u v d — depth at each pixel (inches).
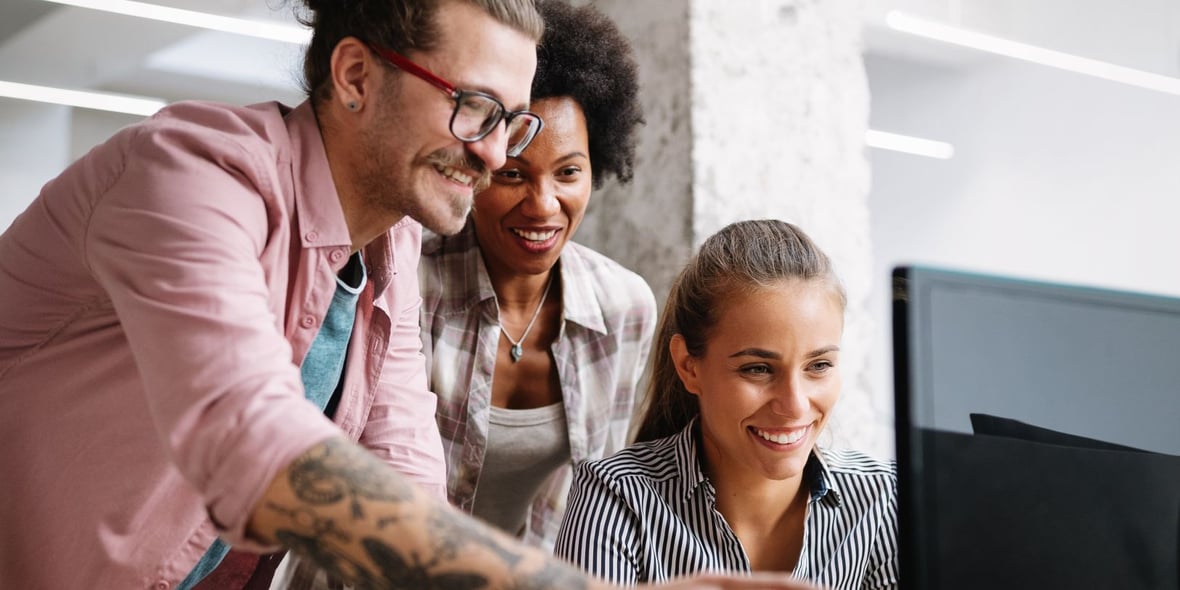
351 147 44.0
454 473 73.5
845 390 100.7
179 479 43.3
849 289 100.1
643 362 80.0
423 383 55.3
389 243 50.1
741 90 93.9
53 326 43.3
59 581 43.9
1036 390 29.1
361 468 31.3
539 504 80.0
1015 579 28.3
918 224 261.0
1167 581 30.2
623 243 96.1
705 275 52.8
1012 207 244.2
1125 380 30.5
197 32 211.8
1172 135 216.5
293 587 67.5
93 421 43.2
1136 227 223.1
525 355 75.4
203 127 41.5
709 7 92.1
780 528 55.2
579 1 98.4
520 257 70.1
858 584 55.5
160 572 44.1
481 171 43.1
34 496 43.8
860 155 101.7
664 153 92.9
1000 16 214.7
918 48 233.6
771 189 95.2
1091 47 213.6
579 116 69.6
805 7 98.3
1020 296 29.3
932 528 27.5
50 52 220.5
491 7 41.6
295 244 44.4
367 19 41.9
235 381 33.6
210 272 36.4
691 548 53.8
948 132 252.7
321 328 48.2
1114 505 29.9
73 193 40.8
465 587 29.9
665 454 56.1
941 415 28.0
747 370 51.2
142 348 35.7
